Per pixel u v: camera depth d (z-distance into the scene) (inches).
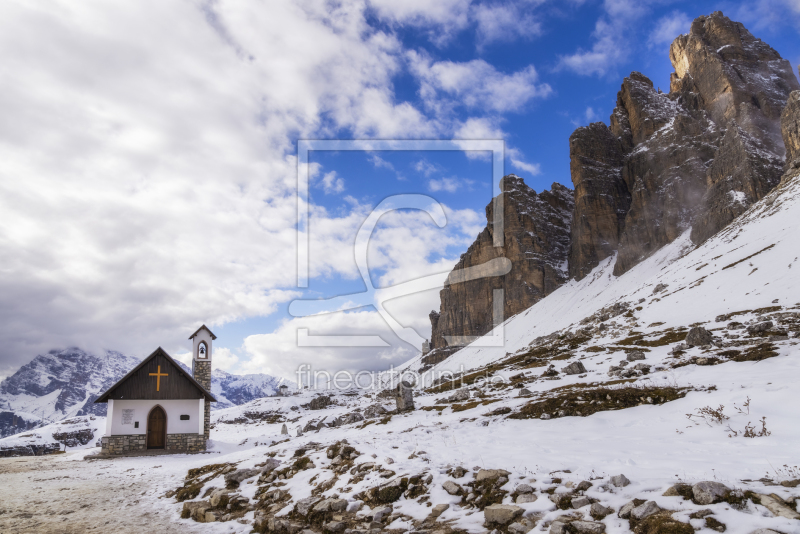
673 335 1899.6
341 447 716.7
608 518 387.9
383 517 496.1
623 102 7854.3
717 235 3860.7
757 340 1296.8
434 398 1798.7
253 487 677.3
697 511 356.8
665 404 848.3
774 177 4252.0
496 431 853.8
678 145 6195.9
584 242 6776.6
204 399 1804.9
